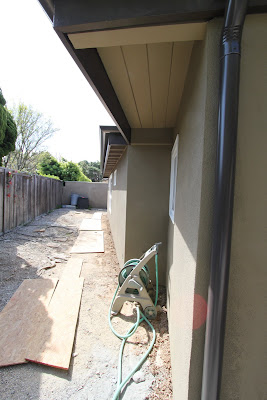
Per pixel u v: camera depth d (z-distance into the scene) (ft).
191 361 3.47
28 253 15.98
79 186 52.95
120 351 6.72
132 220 11.48
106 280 12.15
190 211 4.15
